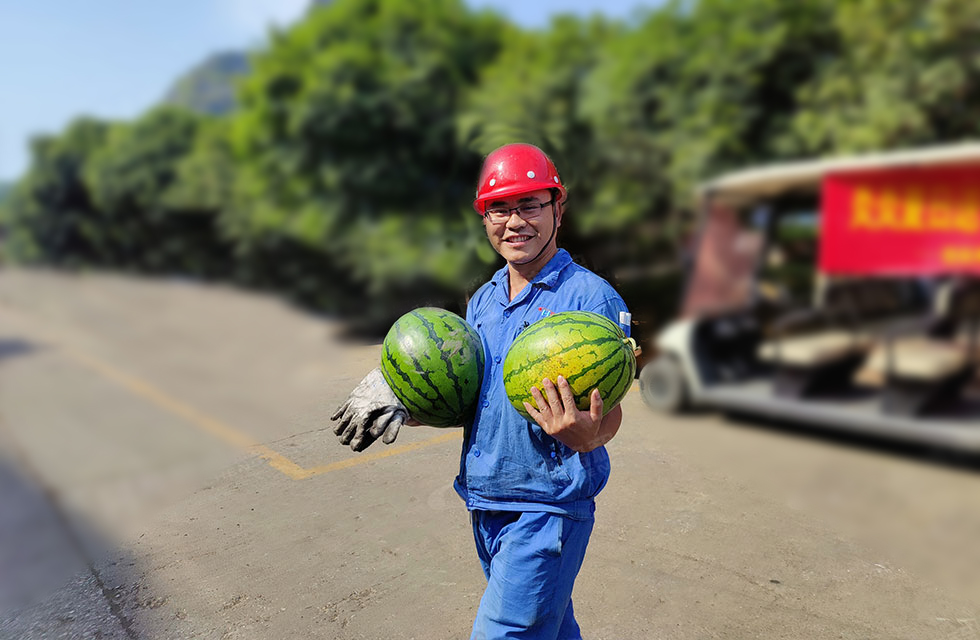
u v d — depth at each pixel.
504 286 2.31
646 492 4.49
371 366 2.28
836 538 3.86
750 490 4.44
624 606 3.39
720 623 3.23
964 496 1.65
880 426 1.79
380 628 3.32
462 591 3.60
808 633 3.13
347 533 4.16
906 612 3.21
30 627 3.28
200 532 4.14
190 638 3.24
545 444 2.11
